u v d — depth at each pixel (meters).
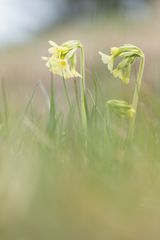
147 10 4.90
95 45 2.27
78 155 0.84
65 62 1.01
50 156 0.83
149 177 0.76
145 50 3.59
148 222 0.65
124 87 1.57
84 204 0.67
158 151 0.88
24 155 0.85
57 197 0.69
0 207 0.66
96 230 0.63
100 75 2.26
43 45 5.01
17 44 5.14
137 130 1.07
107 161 0.81
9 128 0.99
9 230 0.63
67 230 0.63
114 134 1.01
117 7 3.19
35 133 0.93
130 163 0.80
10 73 3.57
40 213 0.65
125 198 0.70
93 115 1.06
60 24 6.86
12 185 0.70
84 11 6.86
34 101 1.48
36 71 3.39
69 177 0.73
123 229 0.63
